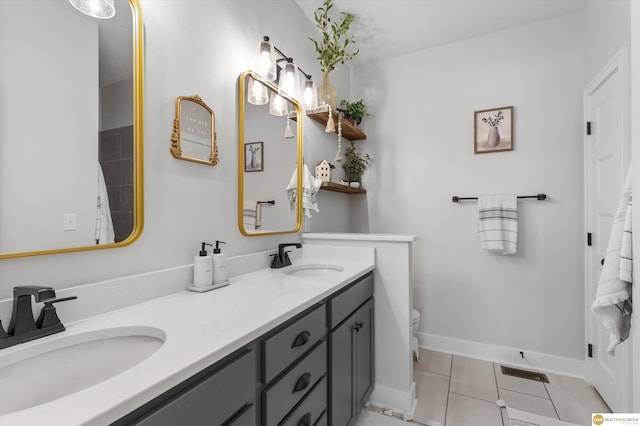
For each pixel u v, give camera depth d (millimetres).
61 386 744
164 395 592
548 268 2244
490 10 2184
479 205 2379
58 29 869
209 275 1247
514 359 2320
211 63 1406
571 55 2203
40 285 845
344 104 2756
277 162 1848
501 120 2389
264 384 872
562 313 2201
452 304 2541
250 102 1633
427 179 2656
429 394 1920
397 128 2787
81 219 920
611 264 1152
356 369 1514
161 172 1175
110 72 997
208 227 1382
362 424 1641
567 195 2195
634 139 980
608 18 1767
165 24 1197
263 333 844
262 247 1730
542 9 2170
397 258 1777
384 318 1803
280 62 1896
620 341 1158
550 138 2248
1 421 441
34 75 818
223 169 1467
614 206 1700
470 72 2520
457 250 2533
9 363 692
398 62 2799
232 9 1538
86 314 911
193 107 1303
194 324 848
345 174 2838
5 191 768
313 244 2012
